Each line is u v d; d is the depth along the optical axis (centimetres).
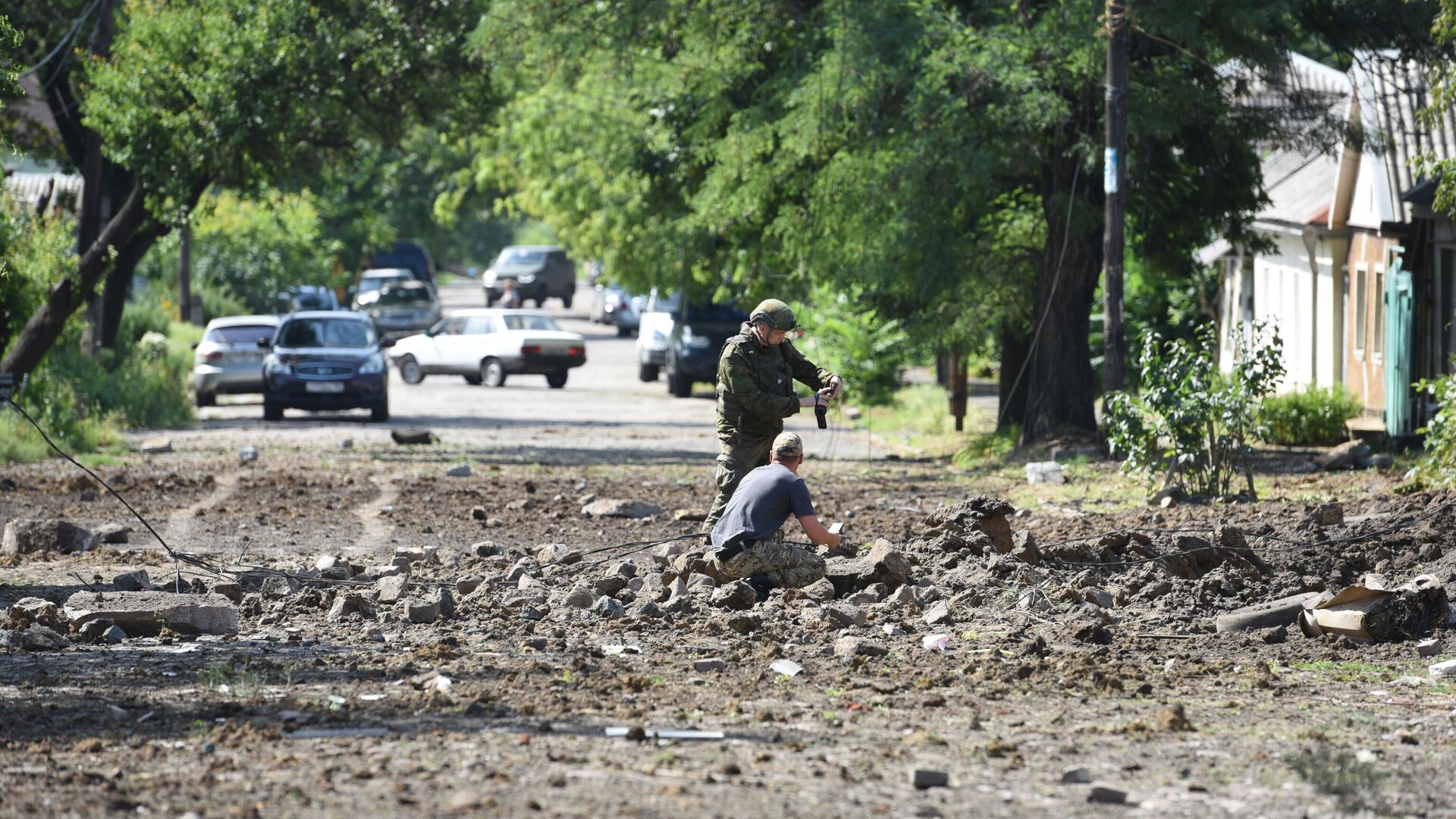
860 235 7106
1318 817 1850
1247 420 5391
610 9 7631
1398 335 7594
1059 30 6725
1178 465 5506
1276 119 7125
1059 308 7356
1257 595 3497
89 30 9294
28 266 7850
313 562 4275
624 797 1888
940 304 7562
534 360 14025
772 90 7769
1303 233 9256
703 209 7875
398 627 3244
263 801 1866
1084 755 2134
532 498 5719
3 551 4394
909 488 6134
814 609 3278
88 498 5647
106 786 1920
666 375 14750
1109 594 3516
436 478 6400
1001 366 8612
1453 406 5134
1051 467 6259
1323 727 2316
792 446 3591
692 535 4144
